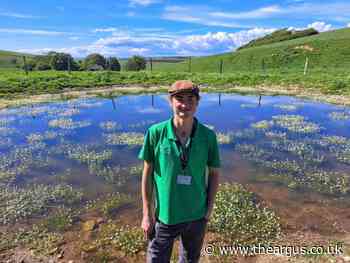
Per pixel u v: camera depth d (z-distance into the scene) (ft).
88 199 22.75
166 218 10.60
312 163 29.96
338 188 24.22
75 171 28.32
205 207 11.26
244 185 24.90
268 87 87.35
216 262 15.52
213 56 216.13
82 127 45.65
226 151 33.86
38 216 20.25
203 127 10.31
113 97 75.10
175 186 10.23
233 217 19.29
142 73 117.39
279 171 27.89
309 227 18.62
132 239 17.21
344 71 108.78
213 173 11.16
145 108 61.21
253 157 31.71
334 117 50.47
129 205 21.80
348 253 15.92
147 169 10.69
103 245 16.92
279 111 56.54
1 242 17.24
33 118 51.60
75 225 19.15
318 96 71.31
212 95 77.41
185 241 11.53
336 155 32.17
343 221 19.31
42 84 86.58
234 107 61.16
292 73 111.86
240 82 95.66
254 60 173.17
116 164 30.07
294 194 23.27
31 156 32.42
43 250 16.51
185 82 9.52
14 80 86.63
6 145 36.60
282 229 18.42
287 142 36.99
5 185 25.11
